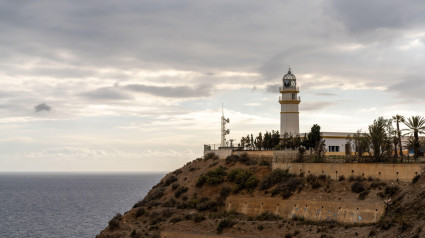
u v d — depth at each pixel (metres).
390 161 87.00
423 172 75.62
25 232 139.25
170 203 99.56
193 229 84.69
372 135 93.31
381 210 71.19
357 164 84.06
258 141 119.88
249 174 97.56
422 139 108.06
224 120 123.62
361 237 67.00
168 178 118.44
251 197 91.19
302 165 91.69
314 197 82.94
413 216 67.00
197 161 122.94
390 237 64.19
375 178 81.25
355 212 73.69
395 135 99.62
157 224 90.69
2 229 145.25
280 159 100.94
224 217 87.12
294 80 121.75
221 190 97.31
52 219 167.88
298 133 119.25
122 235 89.88
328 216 76.62
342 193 81.25
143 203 106.06
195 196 99.88
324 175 87.31
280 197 86.75
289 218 81.38
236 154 112.94
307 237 71.31
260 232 77.56
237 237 77.75
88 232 137.50
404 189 75.06
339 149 119.69
